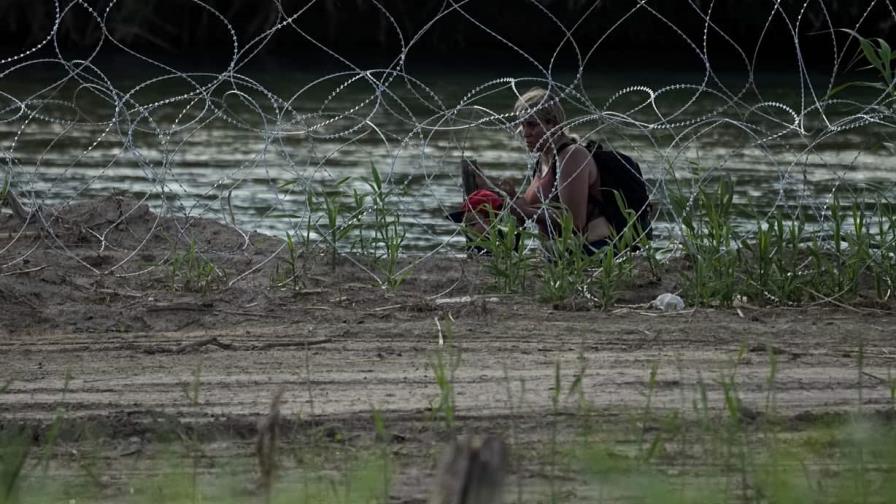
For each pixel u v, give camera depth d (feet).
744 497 39.83
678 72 252.01
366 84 225.97
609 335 61.93
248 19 294.25
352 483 41.37
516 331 62.49
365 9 291.38
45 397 51.55
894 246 71.61
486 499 31.53
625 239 71.46
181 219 82.23
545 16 293.64
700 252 70.95
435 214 103.50
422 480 42.27
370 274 71.05
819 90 220.64
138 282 69.97
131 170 124.47
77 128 157.99
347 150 139.33
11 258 73.00
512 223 70.54
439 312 66.03
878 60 71.77
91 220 80.79
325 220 96.07
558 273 68.95
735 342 60.95
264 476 38.22
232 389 52.90
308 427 47.88
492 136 150.51
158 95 205.46
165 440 46.60
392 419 48.78
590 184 76.84
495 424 48.08
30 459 44.68
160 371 55.62
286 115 175.01
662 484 40.98
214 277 70.49
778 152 140.97
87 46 281.74
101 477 42.80
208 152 137.18
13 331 62.13
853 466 42.47
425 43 295.28
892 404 50.88
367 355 58.29
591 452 43.45
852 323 65.00
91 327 62.95
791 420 48.75
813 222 96.07
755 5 275.39
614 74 249.34
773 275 70.49
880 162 133.18
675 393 52.21
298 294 68.18
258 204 107.34
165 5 285.23
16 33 286.87
